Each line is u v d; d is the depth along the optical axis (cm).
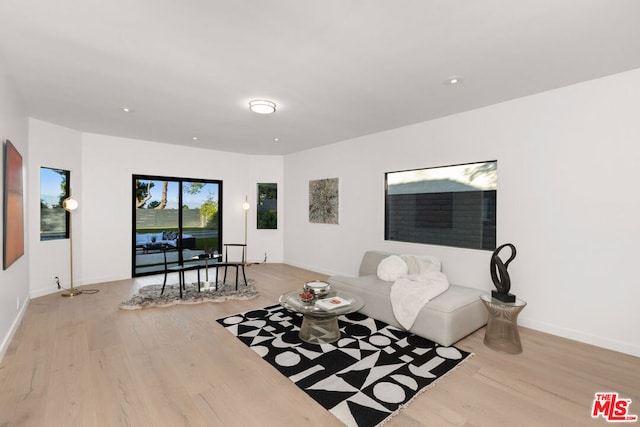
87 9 184
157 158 569
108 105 358
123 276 535
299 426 179
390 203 478
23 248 344
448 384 223
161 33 211
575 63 252
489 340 284
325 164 588
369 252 458
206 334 306
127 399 202
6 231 267
